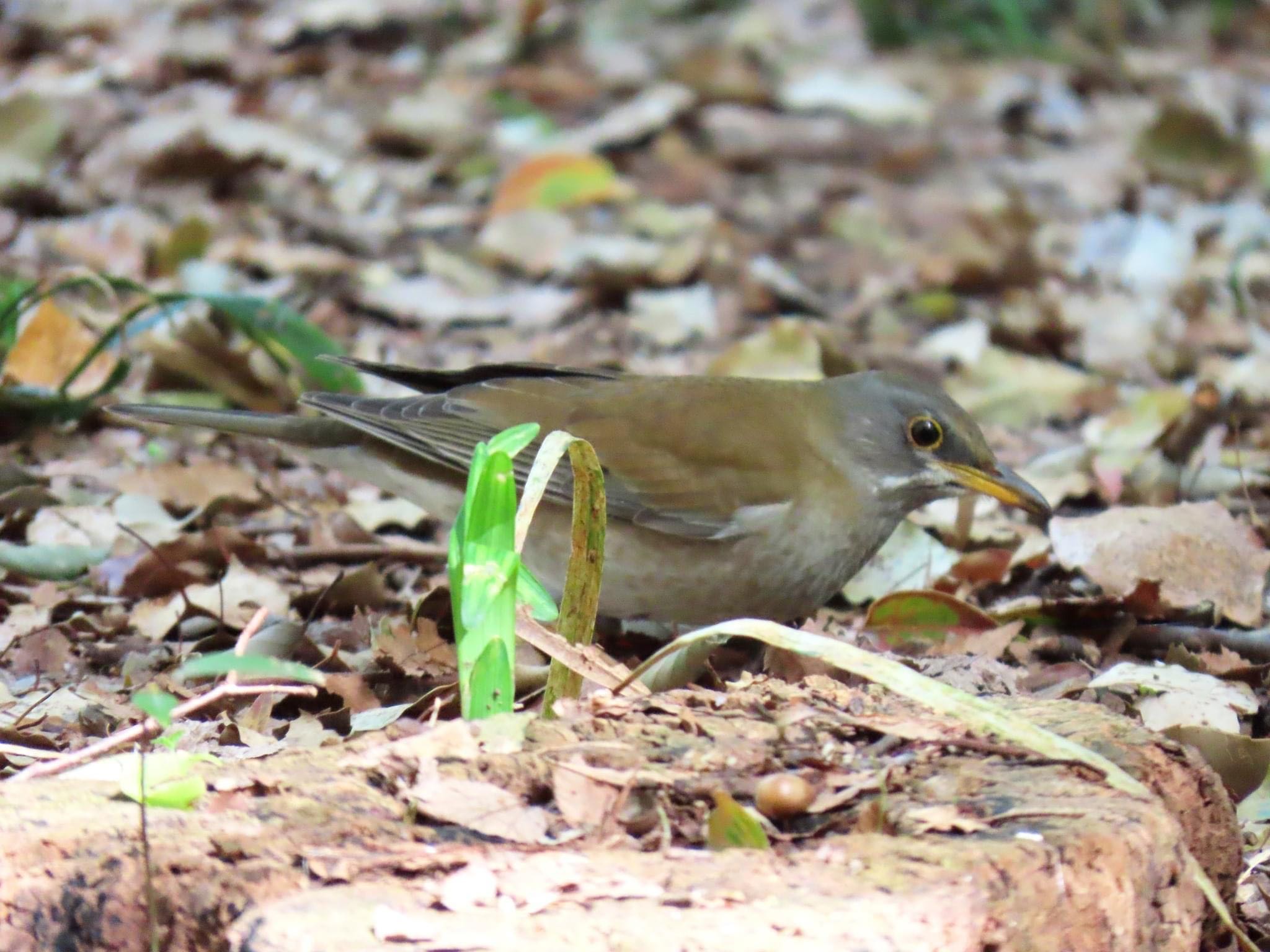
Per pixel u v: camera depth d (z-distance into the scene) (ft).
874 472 34.17
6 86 73.77
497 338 55.21
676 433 33.55
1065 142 77.05
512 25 86.63
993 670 30.78
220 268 57.36
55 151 65.21
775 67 84.38
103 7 85.81
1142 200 69.21
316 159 67.56
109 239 58.75
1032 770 21.07
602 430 33.99
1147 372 52.85
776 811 19.69
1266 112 78.48
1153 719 29.71
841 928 16.85
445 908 17.33
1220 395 46.03
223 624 33.60
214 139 65.87
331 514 40.19
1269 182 70.90
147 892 17.93
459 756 20.67
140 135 66.64
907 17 89.97
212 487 40.57
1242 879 24.21
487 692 23.17
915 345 55.98
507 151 72.43
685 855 18.44
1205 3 93.20
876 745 21.74
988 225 64.85
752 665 33.68
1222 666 32.17
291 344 46.52
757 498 33.42
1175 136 72.02
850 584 37.55
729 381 35.29
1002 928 17.60
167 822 19.17
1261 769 26.99
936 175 72.95
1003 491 34.22
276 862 18.35
